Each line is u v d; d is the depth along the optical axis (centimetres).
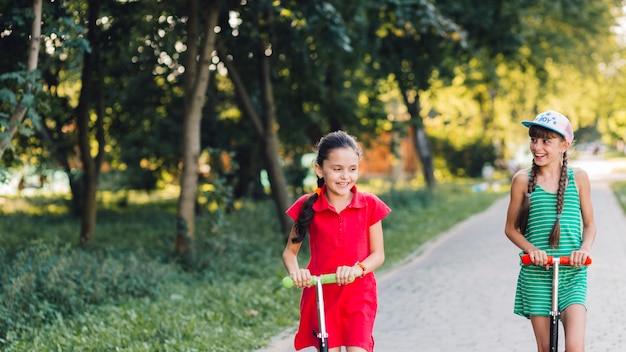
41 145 1369
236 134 1973
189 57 1207
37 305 805
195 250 1204
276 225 1614
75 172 1873
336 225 458
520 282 506
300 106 1769
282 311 877
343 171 451
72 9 1123
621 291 948
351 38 1609
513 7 1825
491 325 798
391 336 770
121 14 1173
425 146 2975
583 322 469
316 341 462
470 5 1791
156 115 1836
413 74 1855
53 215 2167
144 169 2197
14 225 1778
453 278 1091
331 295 458
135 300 923
